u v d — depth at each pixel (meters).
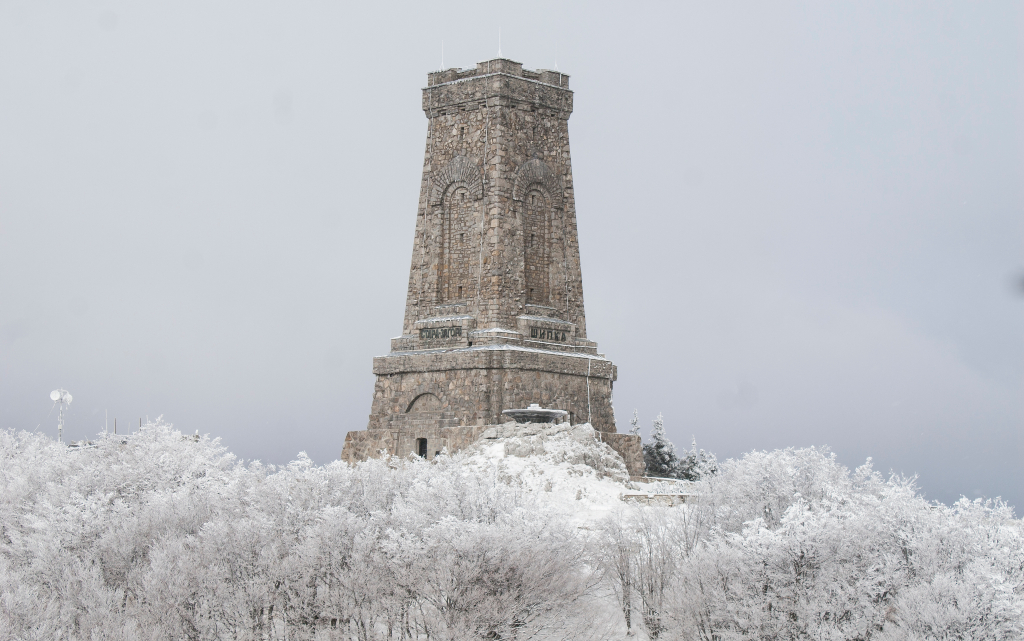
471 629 59.25
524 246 110.81
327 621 63.94
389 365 110.62
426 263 112.56
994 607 54.56
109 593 63.81
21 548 68.94
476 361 105.44
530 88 112.50
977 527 60.00
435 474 72.31
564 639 63.06
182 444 82.81
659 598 64.00
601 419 112.75
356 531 64.69
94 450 83.69
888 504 62.09
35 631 59.66
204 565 64.06
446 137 113.19
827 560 59.34
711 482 70.44
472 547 61.47
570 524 75.69
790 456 68.94
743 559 60.19
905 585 58.25
